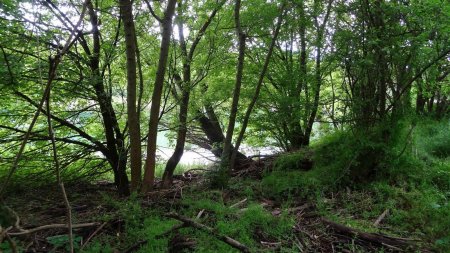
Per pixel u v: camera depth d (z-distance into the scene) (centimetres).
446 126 793
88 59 629
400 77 586
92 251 390
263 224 455
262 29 735
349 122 638
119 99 745
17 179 663
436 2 503
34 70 552
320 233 446
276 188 595
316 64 769
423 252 392
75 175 742
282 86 784
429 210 477
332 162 629
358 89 630
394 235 435
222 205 512
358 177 584
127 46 544
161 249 404
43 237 423
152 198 553
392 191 536
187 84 720
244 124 635
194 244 404
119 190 644
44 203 571
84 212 521
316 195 553
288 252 399
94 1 676
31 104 652
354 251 404
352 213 508
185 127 728
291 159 698
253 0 693
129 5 534
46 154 718
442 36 530
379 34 570
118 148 685
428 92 668
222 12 758
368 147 582
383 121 597
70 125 671
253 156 859
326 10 695
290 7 688
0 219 250
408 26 566
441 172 574
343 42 610
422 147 696
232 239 395
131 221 460
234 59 815
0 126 642
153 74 720
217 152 973
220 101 907
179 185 703
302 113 769
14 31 527
